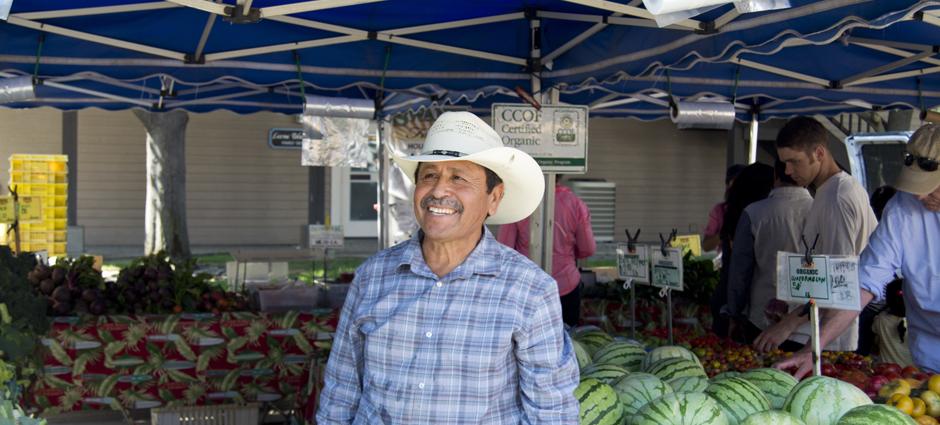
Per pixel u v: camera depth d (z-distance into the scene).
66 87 7.30
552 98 5.77
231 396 6.40
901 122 13.20
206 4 3.71
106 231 18.75
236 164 19.19
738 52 3.66
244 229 19.34
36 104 8.05
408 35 5.67
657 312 7.11
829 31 3.20
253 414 6.36
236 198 19.27
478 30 5.62
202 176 19.06
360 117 5.92
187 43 5.44
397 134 9.41
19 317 5.30
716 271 7.38
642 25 4.35
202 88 7.36
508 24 5.62
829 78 5.77
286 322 6.45
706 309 7.12
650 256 5.09
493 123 5.61
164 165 14.58
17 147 18.22
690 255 7.76
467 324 2.57
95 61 5.40
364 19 5.32
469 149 2.62
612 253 18.30
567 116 5.70
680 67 4.10
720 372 4.33
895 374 3.93
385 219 9.47
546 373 2.58
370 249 18.17
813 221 4.94
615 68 4.74
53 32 5.14
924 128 3.79
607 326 7.15
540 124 5.66
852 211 4.73
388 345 2.62
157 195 14.61
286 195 19.50
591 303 7.18
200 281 6.74
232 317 6.39
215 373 6.38
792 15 3.36
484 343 2.55
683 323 7.12
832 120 14.66
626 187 20.86
